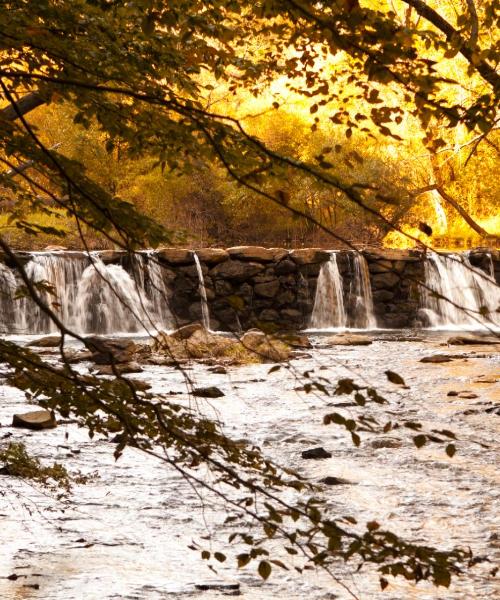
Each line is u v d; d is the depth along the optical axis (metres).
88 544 9.44
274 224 48.59
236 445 4.71
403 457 13.83
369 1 19.09
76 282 35.03
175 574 8.63
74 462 12.98
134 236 4.39
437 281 39.25
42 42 4.46
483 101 4.30
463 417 17.33
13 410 16.75
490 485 12.32
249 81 5.57
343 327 38.72
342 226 47.03
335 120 4.06
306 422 16.61
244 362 24.83
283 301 37.91
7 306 33.25
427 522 10.65
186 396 19.11
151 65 5.36
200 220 48.94
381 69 3.58
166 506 10.96
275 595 8.19
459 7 27.39
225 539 9.82
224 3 4.81
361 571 8.91
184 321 36.03
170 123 4.66
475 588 8.52
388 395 19.77
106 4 5.59
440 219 50.12
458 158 46.19
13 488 11.14
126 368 22.78
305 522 10.45
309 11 3.48
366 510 11.05
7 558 8.89
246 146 4.49
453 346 30.33
